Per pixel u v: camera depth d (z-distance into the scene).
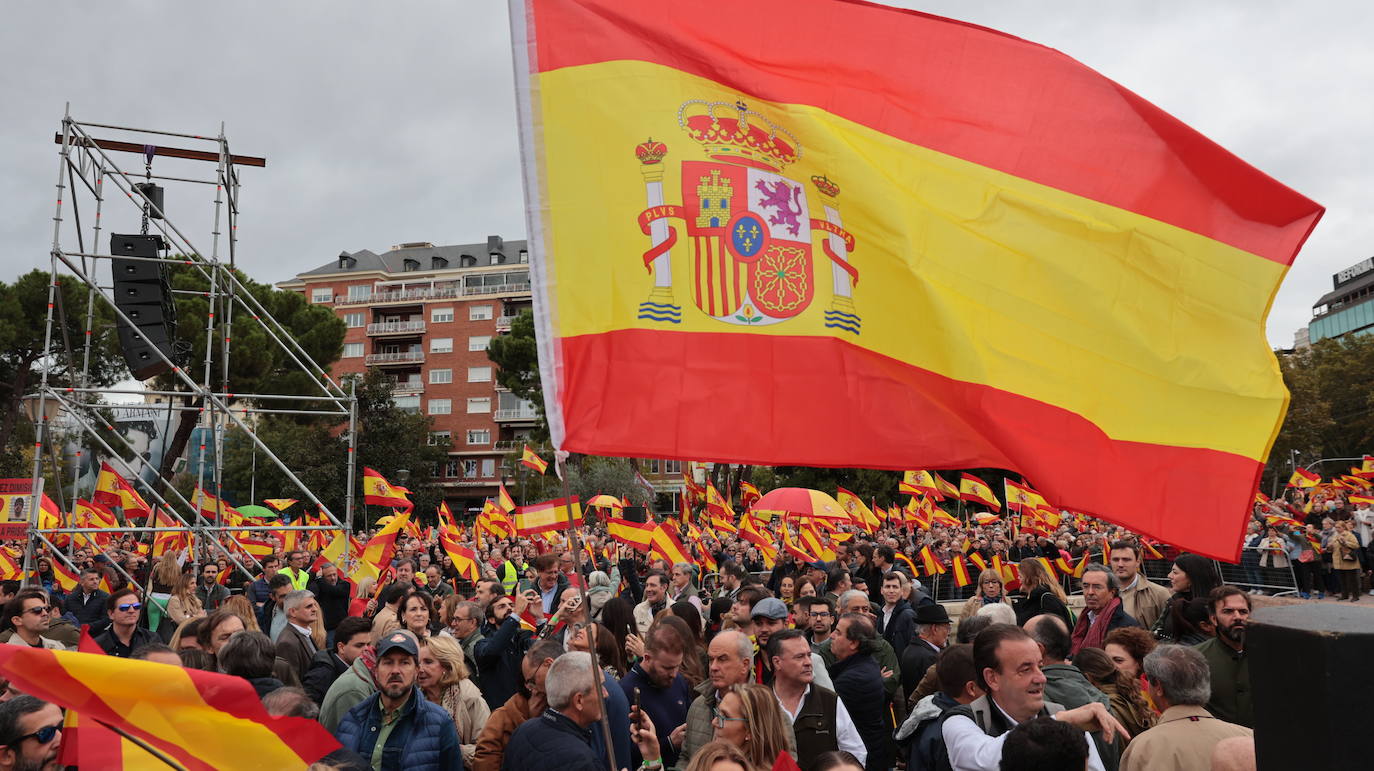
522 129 3.94
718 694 5.07
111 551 16.94
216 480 14.18
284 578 10.18
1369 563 21.09
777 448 3.82
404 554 18.72
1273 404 4.05
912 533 28.00
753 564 22.81
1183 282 4.20
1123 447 4.08
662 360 3.82
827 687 5.36
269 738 2.74
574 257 3.83
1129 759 3.95
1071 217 4.22
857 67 4.31
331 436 56.62
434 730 4.83
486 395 89.00
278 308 42.31
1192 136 4.20
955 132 4.29
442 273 99.38
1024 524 22.42
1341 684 1.38
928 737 4.31
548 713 4.54
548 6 4.05
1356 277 107.75
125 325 14.25
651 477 68.38
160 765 2.85
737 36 4.23
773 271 4.01
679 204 3.99
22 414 37.22
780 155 4.14
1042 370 4.13
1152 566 20.52
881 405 3.99
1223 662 5.25
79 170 14.22
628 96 4.03
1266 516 21.50
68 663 2.57
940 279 4.12
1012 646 3.89
